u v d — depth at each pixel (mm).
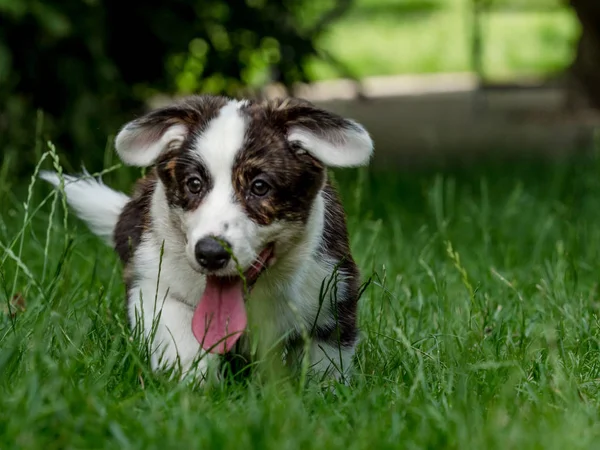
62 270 7723
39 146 9742
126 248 7676
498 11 34938
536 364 7031
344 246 7461
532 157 18406
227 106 6910
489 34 33719
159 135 6977
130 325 7297
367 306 8484
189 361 6852
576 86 22656
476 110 24156
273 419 5598
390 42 33531
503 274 9812
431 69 30625
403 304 8578
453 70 30547
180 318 6988
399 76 29797
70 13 11961
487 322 7902
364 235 12148
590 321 8141
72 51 12578
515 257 10906
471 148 19938
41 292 7254
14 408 5535
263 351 7121
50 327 6875
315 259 7137
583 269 10125
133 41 13742
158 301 7102
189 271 6957
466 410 5863
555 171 15750
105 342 7102
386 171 16734
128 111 14109
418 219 13250
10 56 11867
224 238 6336
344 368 7195
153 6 13453
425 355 7184
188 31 13523
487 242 10953
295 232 6855
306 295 7141
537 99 25266
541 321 8117
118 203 8383
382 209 13836
